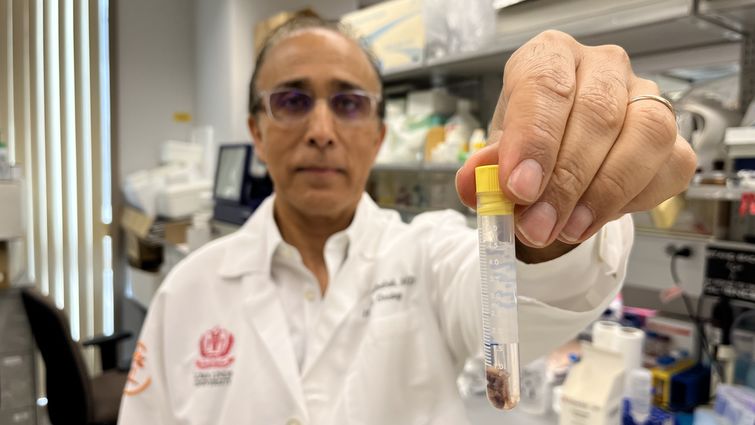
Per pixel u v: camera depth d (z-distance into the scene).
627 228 0.66
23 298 1.99
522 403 1.33
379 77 1.12
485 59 1.76
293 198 1.02
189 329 1.04
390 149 2.24
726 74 1.49
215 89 3.63
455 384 0.98
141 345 1.05
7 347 2.25
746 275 1.24
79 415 2.01
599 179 0.42
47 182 3.32
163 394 1.01
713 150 1.26
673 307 1.60
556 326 0.68
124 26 3.62
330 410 0.94
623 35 1.39
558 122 0.40
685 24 1.26
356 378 0.95
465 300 0.90
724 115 1.28
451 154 1.94
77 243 3.46
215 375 0.98
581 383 1.21
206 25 3.70
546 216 0.41
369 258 1.09
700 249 1.33
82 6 3.40
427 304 1.02
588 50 0.49
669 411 1.29
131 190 3.38
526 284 0.63
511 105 0.42
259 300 1.03
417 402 0.95
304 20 1.10
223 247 1.13
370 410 0.92
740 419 1.15
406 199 2.36
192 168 3.55
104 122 3.56
